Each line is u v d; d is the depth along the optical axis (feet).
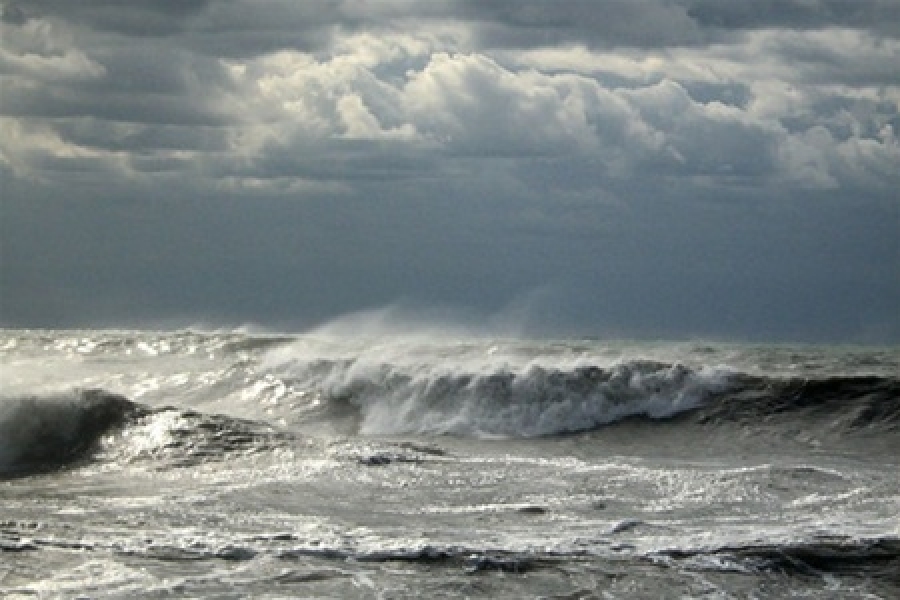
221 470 101.91
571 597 65.72
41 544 72.69
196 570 68.33
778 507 85.40
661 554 72.54
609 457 113.91
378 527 79.30
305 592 65.21
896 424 124.36
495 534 77.46
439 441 127.95
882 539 74.90
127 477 100.83
